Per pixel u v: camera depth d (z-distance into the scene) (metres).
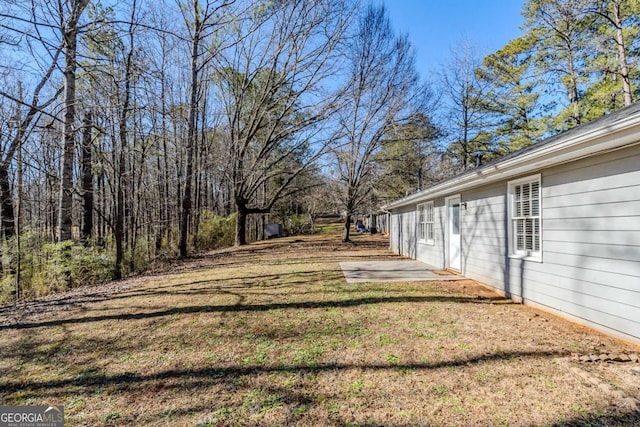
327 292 6.02
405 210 12.35
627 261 3.51
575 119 13.98
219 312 4.90
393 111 17.17
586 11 12.07
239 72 15.84
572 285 4.25
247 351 3.45
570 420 2.17
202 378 2.89
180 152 15.87
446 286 6.49
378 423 2.20
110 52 7.60
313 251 14.19
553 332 3.82
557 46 14.50
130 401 2.56
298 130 15.99
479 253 6.70
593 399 2.41
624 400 2.37
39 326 4.45
